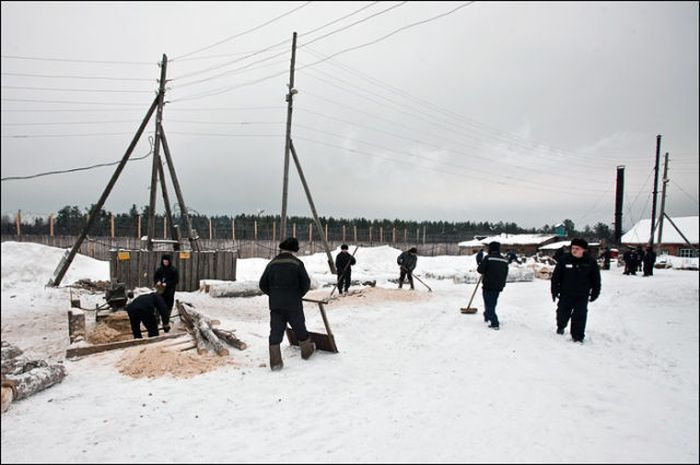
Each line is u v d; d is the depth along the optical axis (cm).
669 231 4566
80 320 887
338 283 1418
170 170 1752
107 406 463
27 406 465
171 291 1009
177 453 360
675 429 409
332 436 390
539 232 5600
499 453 358
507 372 575
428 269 2758
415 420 423
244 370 587
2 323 1102
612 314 1166
